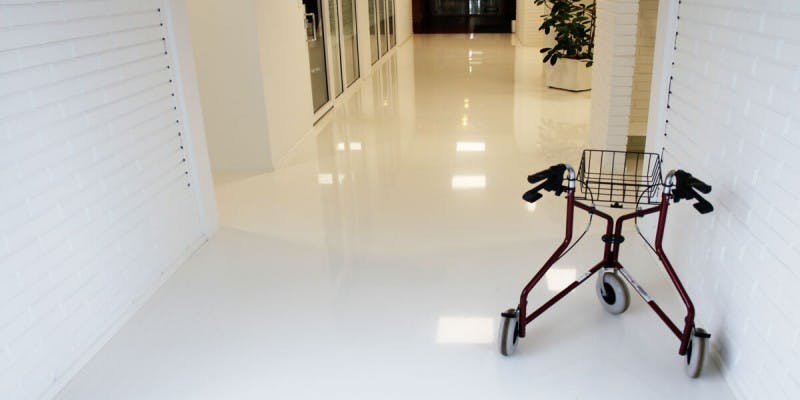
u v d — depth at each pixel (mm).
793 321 1721
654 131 3084
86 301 2418
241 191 4352
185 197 3289
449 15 17703
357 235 3531
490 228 3564
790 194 1751
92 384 2266
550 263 2307
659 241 2203
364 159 5059
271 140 4746
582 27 7480
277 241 3484
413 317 2648
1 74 1974
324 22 6773
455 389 2174
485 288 2875
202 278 3066
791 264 1737
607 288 2594
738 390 2072
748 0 2053
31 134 2113
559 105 6863
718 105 2314
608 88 4297
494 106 6898
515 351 2373
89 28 2428
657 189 2529
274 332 2570
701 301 2477
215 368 2338
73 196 2338
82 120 2391
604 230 3471
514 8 16484
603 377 2211
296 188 4379
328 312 2713
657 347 2375
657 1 4820
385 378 2246
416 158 5039
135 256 2783
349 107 7133
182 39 3193
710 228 2385
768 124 1899
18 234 2053
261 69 4516
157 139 2990
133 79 2762
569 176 2230
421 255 3246
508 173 4566
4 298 1991
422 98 7504
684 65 2727
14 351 2031
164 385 2248
